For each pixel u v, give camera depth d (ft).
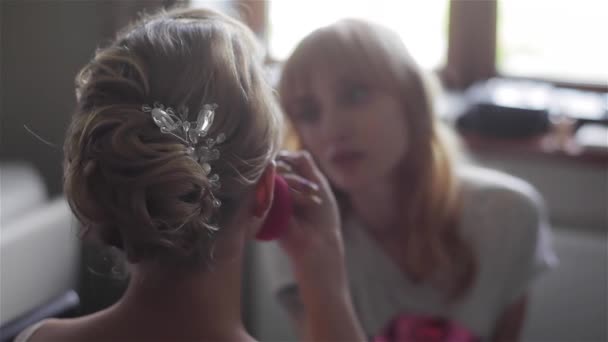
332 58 3.45
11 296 4.03
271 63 6.31
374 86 3.51
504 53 6.82
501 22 6.75
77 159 1.73
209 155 1.75
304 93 3.55
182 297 1.85
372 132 3.51
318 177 2.68
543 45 6.71
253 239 2.25
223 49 1.82
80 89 1.85
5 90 6.19
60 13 5.99
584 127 6.01
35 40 6.08
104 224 1.79
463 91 6.85
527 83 6.73
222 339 1.87
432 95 3.77
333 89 3.49
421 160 3.73
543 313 5.83
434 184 3.75
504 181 4.01
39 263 4.34
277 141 1.98
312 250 2.65
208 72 1.78
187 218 1.70
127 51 1.79
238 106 1.81
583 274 5.68
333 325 2.61
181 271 1.85
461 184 3.99
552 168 5.76
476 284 3.84
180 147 1.70
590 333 5.74
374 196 3.80
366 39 3.50
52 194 6.24
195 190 1.74
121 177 1.67
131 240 1.74
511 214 3.87
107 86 1.75
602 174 5.67
